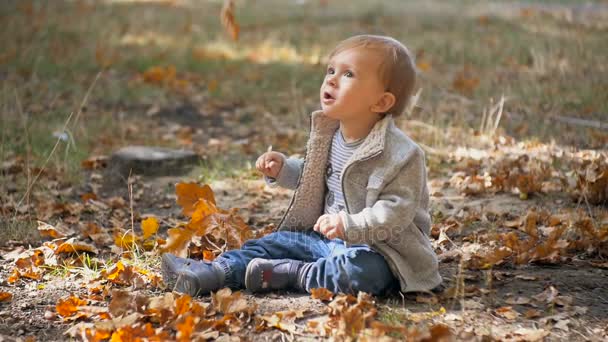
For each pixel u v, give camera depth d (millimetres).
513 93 9820
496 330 3848
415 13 17688
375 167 4160
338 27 15930
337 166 4383
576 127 8367
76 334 3873
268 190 6805
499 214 5863
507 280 4559
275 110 9984
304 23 16656
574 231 5387
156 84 11211
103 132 8766
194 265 4305
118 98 10391
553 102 9273
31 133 8125
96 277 4617
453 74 11398
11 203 6082
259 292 4332
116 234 5516
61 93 10320
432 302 4172
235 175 7238
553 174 6754
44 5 16953
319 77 11562
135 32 15078
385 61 4156
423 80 10805
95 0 19234
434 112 9133
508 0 20500
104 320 3963
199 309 3953
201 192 5180
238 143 8484
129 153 7504
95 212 6215
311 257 4465
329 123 4434
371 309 3941
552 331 3867
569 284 4492
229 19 5570
